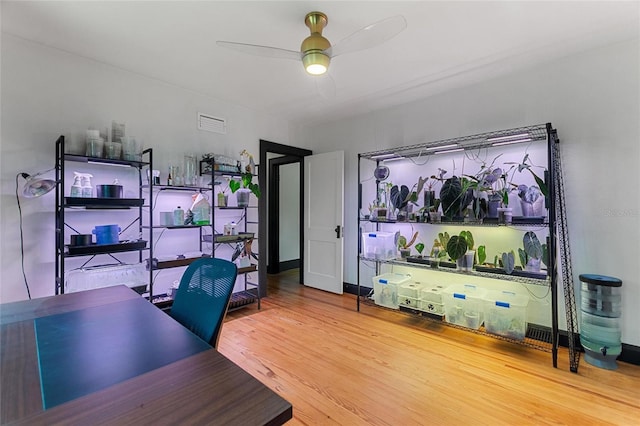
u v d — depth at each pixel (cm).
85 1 179
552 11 188
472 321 266
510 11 189
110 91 263
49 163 233
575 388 193
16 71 219
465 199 263
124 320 130
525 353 240
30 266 225
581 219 241
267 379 203
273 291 417
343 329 286
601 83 232
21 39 221
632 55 221
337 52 188
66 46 231
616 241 228
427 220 287
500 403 179
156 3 181
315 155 429
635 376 205
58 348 103
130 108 275
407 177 350
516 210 264
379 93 321
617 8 185
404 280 326
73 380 84
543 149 262
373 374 209
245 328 288
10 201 218
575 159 244
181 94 310
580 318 237
